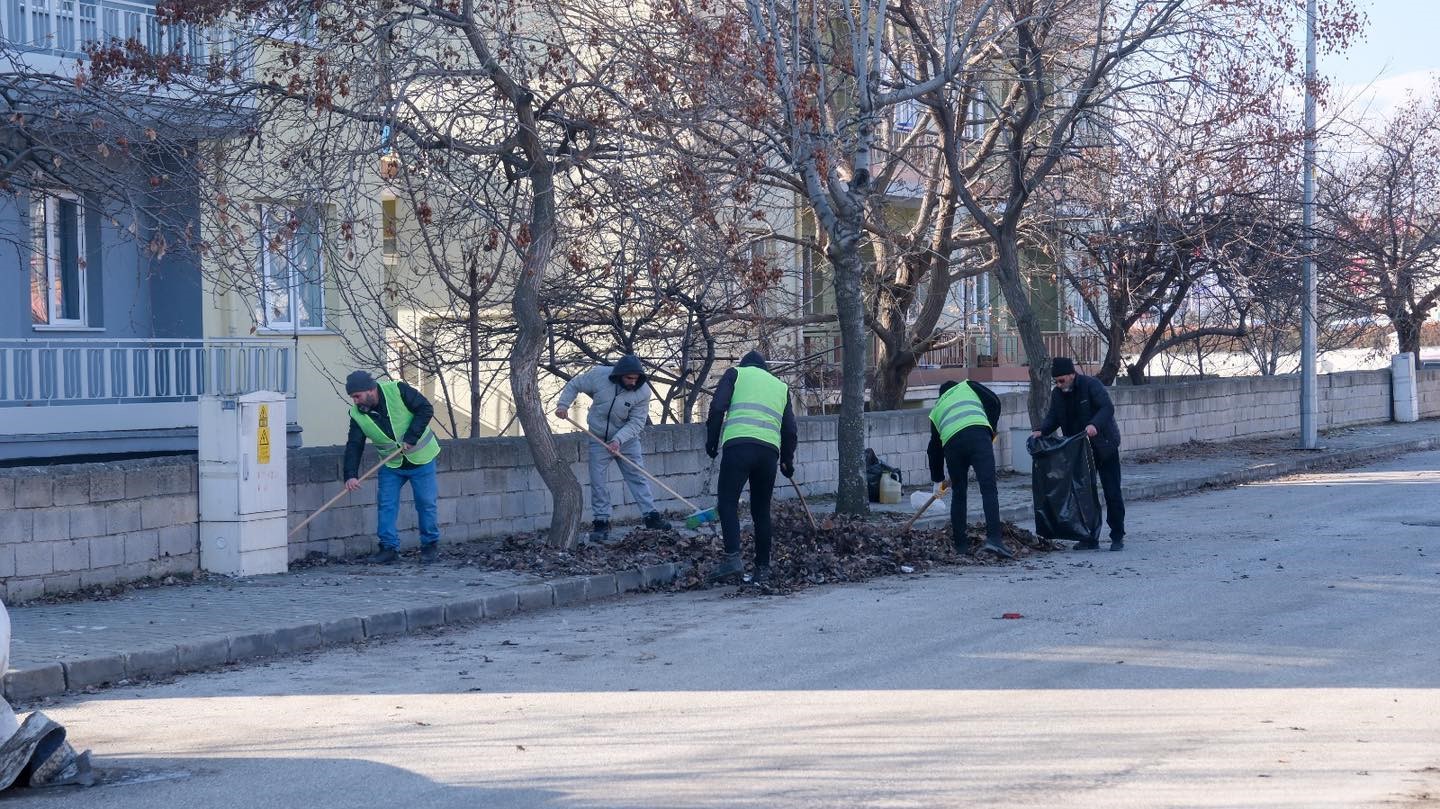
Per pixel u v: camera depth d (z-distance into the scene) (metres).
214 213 30.55
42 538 23.03
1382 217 63.03
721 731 14.59
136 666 18.53
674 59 31.89
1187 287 53.16
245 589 24.14
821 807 11.75
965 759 13.22
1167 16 36.94
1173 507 39.97
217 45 34.44
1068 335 67.19
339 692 17.31
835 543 28.17
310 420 43.03
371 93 27.64
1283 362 84.44
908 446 43.78
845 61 37.34
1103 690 16.23
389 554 27.45
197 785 12.98
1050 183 44.25
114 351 35.31
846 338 34.44
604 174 29.22
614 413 30.47
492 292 40.00
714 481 37.31
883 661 18.22
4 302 35.03
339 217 32.50
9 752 12.80
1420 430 69.81
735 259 33.53
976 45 39.53
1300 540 30.41
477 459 31.06
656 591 25.92
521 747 14.08
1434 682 16.33
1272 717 14.75
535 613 23.69
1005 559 28.16
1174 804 11.63
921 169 49.94
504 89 28.47
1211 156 40.22
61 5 33.31
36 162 28.83
